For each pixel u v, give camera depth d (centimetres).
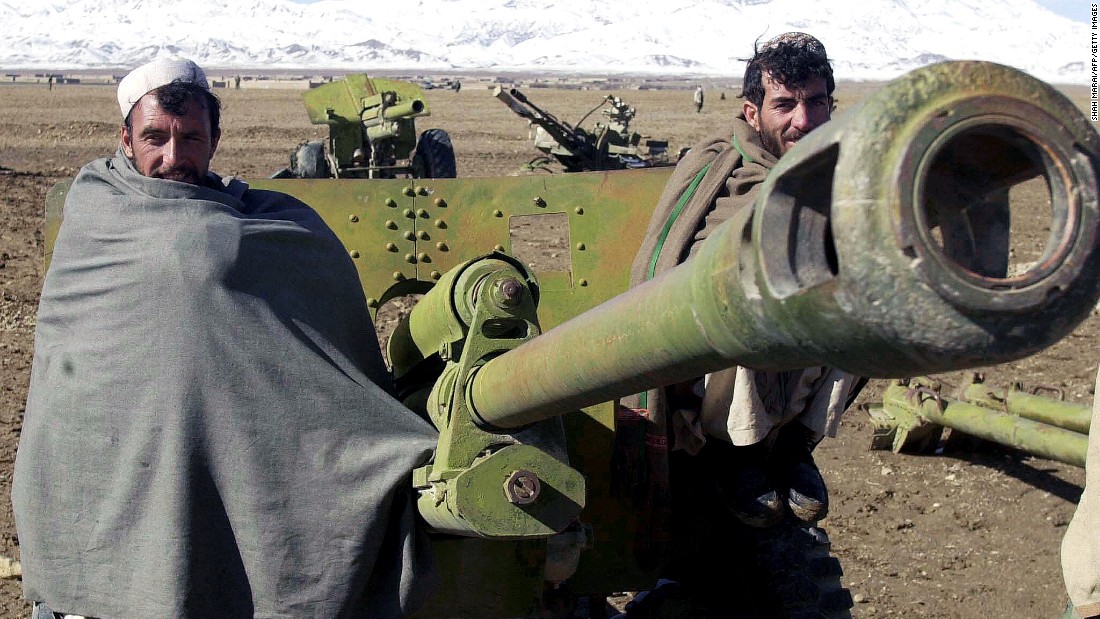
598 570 337
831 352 147
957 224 146
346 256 301
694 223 334
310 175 1507
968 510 652
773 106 333
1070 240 134
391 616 276
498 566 305
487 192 370
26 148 2656
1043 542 614
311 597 268
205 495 269
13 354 888
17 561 548
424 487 268
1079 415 623
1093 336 990
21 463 282
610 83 16850
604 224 371
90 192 290
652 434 330
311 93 1513
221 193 291
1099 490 336
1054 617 531
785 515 338
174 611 264
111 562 271
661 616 366
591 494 332
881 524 632
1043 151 135
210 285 272
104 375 272
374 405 278
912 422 720
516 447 250
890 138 134
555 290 365
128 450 269
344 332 294
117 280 275
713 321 163
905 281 133
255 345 272
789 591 331
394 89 1521
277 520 268
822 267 148
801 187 148
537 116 1881
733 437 315
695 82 19088
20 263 1217
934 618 527
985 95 133
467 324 259
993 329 133
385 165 1516
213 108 302
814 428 332
